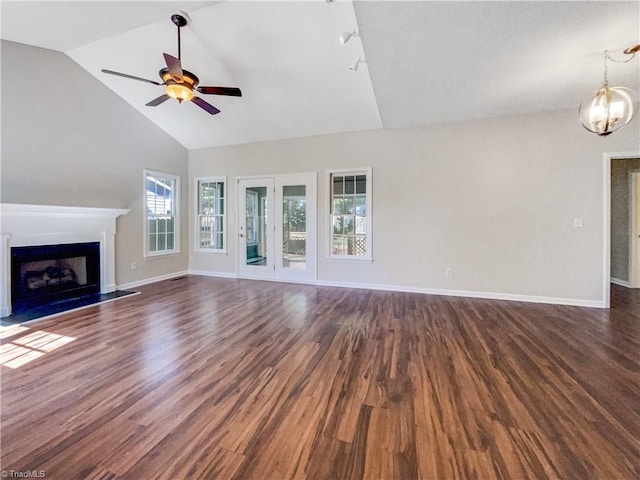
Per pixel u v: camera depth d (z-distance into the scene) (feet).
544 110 12.91
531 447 4.73
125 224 16.10
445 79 10.02
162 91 14.94
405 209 15.29
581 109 9.53
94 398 6.05
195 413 5.59
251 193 18.78
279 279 18.19
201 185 20.31
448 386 6.50
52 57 12.58
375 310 12.19
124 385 6.53
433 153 14.71
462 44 7.97
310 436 5.00
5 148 11.27
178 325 10.37
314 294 14.90
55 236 12.76
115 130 15.35
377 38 7.72
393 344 8.77
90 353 8.11
